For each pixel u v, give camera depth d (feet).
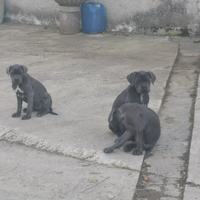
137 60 24.20
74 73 22.27
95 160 15.60
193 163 15.23
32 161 15.69
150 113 15.66
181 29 30.37
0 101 19.36
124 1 31.32
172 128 17.25
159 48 26.43
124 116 15.67
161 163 15.48
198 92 19.54
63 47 26.86
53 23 35.09
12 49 26.48
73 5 30.48
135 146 15.94
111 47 26.81
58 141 16.47
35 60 24.36
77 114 18.20
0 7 36.17
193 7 29.48
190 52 25.77
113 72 22.35
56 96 19.72
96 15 30.89
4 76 22.02
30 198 14.30
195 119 17.37
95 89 20.35
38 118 17.93
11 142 16.65
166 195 14.39
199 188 14.42
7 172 15.24
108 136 16.69
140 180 14.89
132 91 16.61
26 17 36.22
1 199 14.29
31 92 17.72
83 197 14.28
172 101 19.30
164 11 30.37
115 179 14.84
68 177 14.97
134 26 31.73
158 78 21.39
